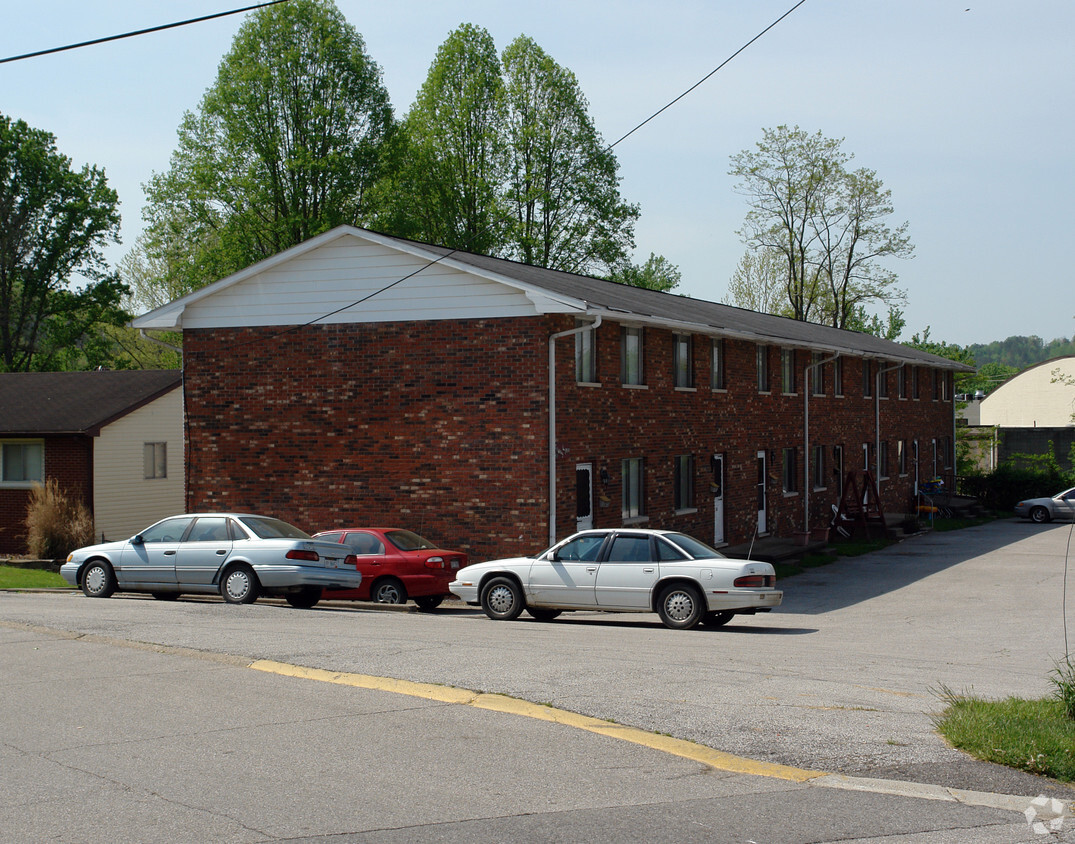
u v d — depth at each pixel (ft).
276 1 45.98
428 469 72.84
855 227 191.62
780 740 26.68
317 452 76.23
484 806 21.93
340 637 42.60
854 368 127.03
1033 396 244.42
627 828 20.74
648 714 29.01
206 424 79.51
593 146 153.99
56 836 20.02
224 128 134.31
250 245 134.41
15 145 154.81
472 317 71.61
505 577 57.21
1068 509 142.10
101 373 114.73
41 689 32.76
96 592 63.82
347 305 75.56
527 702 30.27
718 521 94.02
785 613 64.64
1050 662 44.88
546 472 69.36
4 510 99.14
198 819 20.99
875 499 117.80
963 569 90.38
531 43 152.05
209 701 31.12
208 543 61.41
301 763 24.81
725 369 94.84
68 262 162.20
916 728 28.04
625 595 54.49
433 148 150.51
